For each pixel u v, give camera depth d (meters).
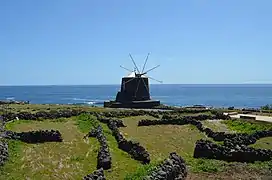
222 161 37.62
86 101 177.50
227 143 40.62
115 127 46.03
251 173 33.78
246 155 37.75
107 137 41.97
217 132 46.12
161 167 29.34
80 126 46.78
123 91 84.50
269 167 35.72
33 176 27.17
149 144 41.09
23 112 50.56
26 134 38.16
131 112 58.28
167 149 40.03
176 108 73.38
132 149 36.00
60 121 49.59
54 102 170.75
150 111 60.78
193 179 31.56
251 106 151.00
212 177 32.31
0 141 34.09
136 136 44.62
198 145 39.47
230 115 61.41
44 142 38.06
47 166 29.94
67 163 31.03
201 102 179.12
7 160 30.39
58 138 38.81
